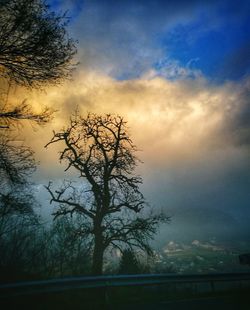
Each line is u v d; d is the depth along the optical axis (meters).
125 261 24.72
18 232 15.80
